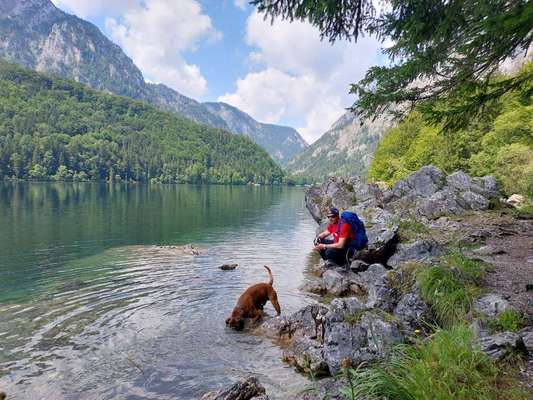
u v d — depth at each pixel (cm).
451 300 545
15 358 607
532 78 677
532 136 2444
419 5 671
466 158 3731
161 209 3872
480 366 352
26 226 2380
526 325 459
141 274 1184
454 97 756
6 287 1059
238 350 633
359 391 342
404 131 5625
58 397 495
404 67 736
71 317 795
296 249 1691
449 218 1340
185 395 495
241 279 1116
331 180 2084
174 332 711
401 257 973
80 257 1485
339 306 625
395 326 529
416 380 334
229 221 2936
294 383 514
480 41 588
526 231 1129
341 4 711
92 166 13350
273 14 725
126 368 571
